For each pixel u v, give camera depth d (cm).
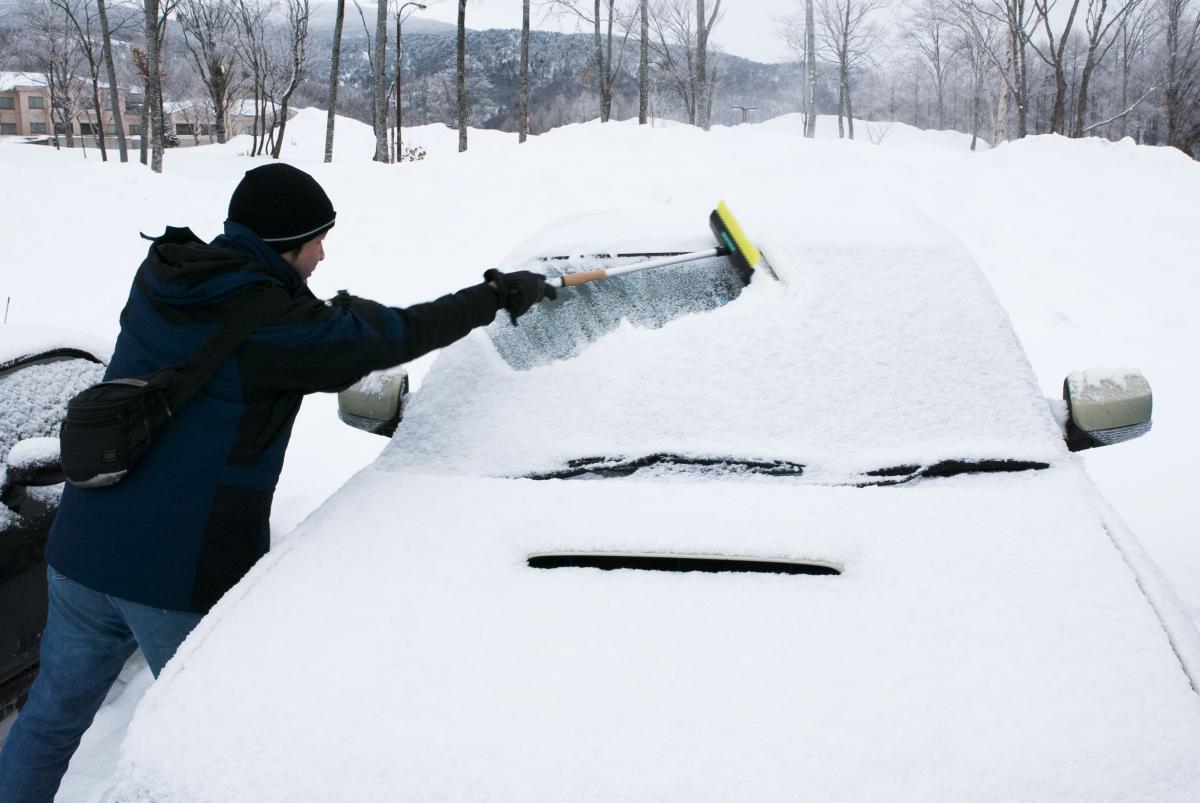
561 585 181
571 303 271
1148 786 133
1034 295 981
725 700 151
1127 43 4925
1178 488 512
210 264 204
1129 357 804
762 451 220
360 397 257
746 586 179
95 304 1005
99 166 1382
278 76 4406
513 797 137
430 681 158
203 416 206
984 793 133
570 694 153
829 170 1379
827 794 134
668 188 1333
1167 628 161
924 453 216
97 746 293
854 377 232
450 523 203
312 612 177
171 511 206
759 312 247
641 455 222
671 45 4091
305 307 207
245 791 141
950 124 6425
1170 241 1082
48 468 293
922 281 253
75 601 217
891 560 183
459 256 1195
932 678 153
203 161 2306
